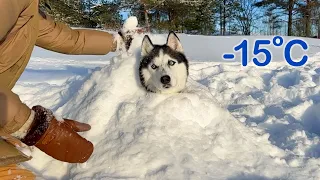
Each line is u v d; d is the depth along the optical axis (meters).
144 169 0.90
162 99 1.05
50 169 0.96
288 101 1.81
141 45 1.12
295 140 1.23
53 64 2.74
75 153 0.74
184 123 1.02
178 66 1.10
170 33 1.14
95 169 0.92
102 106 1.06
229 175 0.92
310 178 0.95
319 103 1.61
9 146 0.64
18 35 0.69
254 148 1.04
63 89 1.42
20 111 0.67
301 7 10.45
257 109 1.60
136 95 1.10
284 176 0.95
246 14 11.12
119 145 0.96
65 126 0.73
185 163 0.92
